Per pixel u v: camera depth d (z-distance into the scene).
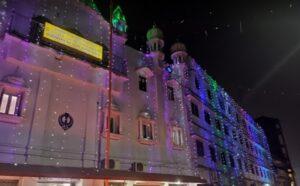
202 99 25.91
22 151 11.51
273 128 59.44
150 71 19.62
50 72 13.59
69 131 13.48
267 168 44.47
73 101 14.20
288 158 58.00
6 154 11.05
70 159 12.93
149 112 18.56
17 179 10.65
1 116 11.31
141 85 19.20
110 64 14.48
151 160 17.06
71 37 14.82
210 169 22.33
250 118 43.81
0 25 12.52
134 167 14.78
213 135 25.83
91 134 14.25
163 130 19.02
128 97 17.44
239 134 35.00
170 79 21.98
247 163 34.12
